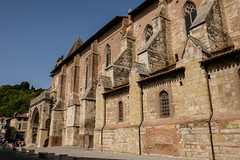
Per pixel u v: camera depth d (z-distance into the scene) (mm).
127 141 18844
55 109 44094
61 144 42250
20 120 75125
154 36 22438
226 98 12742
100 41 36438
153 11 26938
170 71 15789
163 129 15828
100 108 23594
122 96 20969
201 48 14305
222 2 19094
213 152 12445
